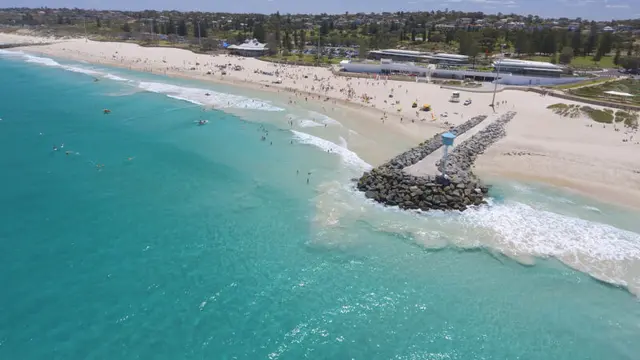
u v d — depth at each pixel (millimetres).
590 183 49938
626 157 56062
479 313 30594
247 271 34656
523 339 28406
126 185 49062
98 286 32469
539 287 33031
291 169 53438
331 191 47688
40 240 37938
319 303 31453
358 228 40719
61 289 32062
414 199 44562
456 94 84500
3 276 33188
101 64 135000
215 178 51031
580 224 41438
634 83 94938
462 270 35000
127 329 28578
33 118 74812
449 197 44375
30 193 46562
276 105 84062
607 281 33500
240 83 105000
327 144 61938
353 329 29188
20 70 124625
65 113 78562
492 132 64812
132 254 36406
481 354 27312
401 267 35344
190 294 31922
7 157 56469
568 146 60125
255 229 40438
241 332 28688
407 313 30594
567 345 27938
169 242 38250
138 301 31062
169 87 101812
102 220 41531
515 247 37656
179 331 28562
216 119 74812
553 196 47062
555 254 36781
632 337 28562
